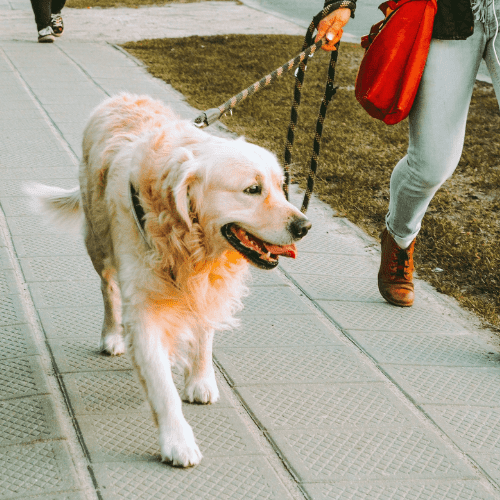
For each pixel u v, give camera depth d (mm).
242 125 6605
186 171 2199
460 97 3053
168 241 2312
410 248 3652
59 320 3264
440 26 2957
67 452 2379
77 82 7613
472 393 2943
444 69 3006
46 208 3299
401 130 6816
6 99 6832
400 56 2977
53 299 3445
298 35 11156
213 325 2566
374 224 4781
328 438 2566
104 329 3045
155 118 2768
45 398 2676
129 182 2369
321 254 4258
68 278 3666
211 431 2561
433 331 3463
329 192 5242
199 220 2293
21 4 13195
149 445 2461
